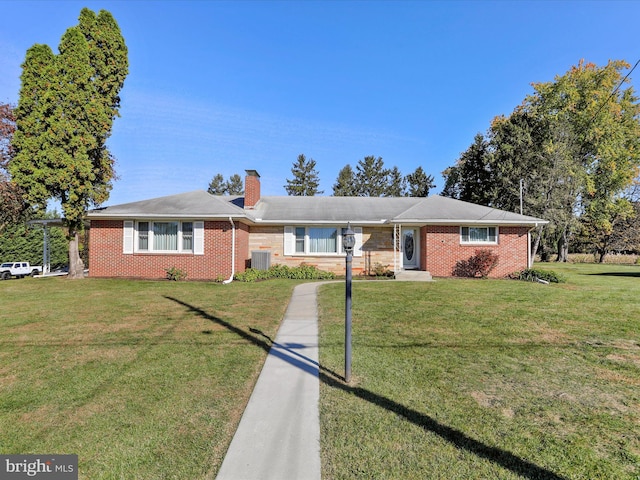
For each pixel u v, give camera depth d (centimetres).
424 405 383
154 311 850
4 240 2231
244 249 1639
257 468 281
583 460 288
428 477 268
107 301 984
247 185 1769
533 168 2711
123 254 1531
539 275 1480
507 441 315
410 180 5219
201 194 1742
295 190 5478
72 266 1559
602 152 2823
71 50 1462
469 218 1584
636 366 493
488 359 521
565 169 2530
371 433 330
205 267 1509
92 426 341
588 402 389
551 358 524
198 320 761
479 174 3083
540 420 351
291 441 319
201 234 1514
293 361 519
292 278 1567
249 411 373
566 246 3312
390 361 516
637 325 707
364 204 1930
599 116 2806
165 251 1530
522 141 2733
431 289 1182
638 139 2988
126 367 490
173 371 477
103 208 1574
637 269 2275
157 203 1625
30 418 355
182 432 333
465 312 826
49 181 1435
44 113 1441
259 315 811
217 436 327
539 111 2958
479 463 284
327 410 374
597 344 588
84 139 1477
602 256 3478
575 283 1392
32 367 489
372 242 1728
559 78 2906
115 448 307
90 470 278
